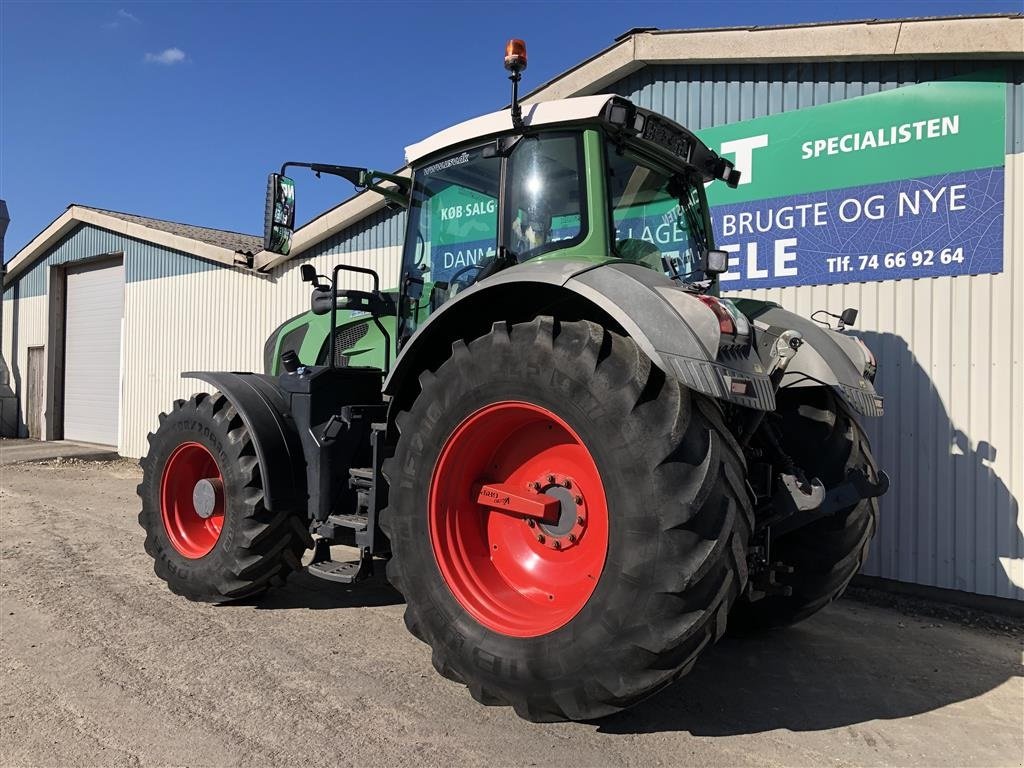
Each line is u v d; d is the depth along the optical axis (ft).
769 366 8.99
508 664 8.51
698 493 7.53
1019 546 14.76
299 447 13.16
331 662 11.00
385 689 10.02
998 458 15.01
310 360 15.81
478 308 10.08
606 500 7.98
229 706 9.41
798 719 9.52
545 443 9.52
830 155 17.06
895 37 15.67
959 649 12.59
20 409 55.01
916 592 15.97
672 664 7.65
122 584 14.99
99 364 47.50
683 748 8.58
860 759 8.48
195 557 13.88
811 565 11.51
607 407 8.00
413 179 12.73
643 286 8.29
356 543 12.41
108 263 46.57
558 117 10.24
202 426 13.79
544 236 10.50
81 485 29.84
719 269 11.37
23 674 10.38
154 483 14.55
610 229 10.05
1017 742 9.01
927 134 15.80
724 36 17.99
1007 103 14.94
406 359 10.27
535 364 8.68
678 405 7.80
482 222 11.46
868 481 10.30
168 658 11.05
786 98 17.67
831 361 10.63
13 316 55.62
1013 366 14.84
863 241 16.63
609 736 8.81
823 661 11.76
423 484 9.62
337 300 14.43
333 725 8.91
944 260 15.64
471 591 9.33
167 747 8.34
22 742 8.43
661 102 19.70
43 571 15.85
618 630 7.70
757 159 18.08
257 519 13.01
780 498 9.25
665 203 11.84
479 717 9.20
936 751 8.73
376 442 11.23
